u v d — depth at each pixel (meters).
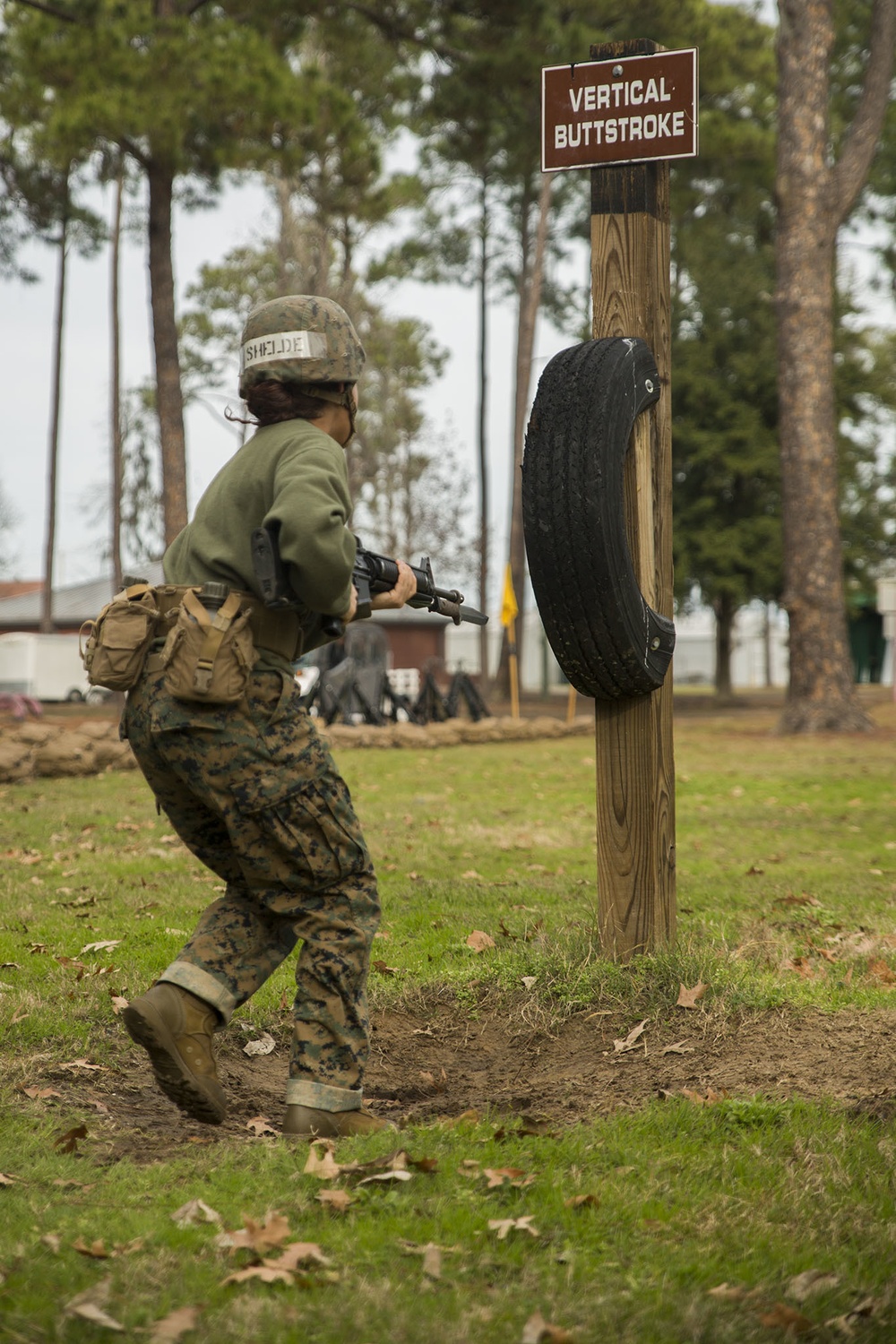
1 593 63.69
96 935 5.44
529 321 34.88
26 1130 3.14
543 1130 3.14
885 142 27.69
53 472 37.44
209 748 2.81
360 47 24.12
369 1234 2.47
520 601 37.59
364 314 47.97
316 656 21.41
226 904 3.11
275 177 24.52
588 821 9.94
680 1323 2.14
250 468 2.96
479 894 6.46
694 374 33.34
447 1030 4.29
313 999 3.02
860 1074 3.47
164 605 2.87
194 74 18.58
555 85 4.62
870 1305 2.20
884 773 13.35
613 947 4.54
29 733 13.62
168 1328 2.06
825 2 19.97
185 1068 2.84
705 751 16.69
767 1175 2.85
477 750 17.56
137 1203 2.67
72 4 18.89
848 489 34.38
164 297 21.66
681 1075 3.62
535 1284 2.28
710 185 30.50
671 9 22.86
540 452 4.05
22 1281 2.24
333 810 2.95
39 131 20.34
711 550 33.03
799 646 20.25
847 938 5.29
